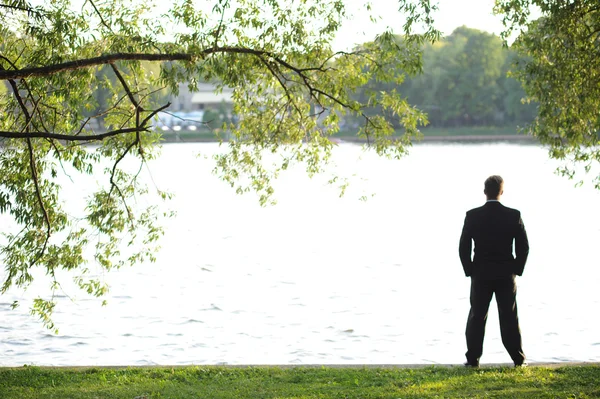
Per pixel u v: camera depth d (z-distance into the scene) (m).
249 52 14.11
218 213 65.81
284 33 14.62
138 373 13.55
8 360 19.83
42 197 15.21
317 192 86.31
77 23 13.63
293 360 19.84
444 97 187.88
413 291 30.05
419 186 90.56
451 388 11.45
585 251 40.81
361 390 11.69
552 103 17.34
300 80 15.84
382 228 54.03
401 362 19.55
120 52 13.30
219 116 186.00
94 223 15.55
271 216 63.66
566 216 59.78
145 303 27.69
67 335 22.53
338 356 20.28
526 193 80.06
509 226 12.11
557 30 16.84
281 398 11.27
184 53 13.24
